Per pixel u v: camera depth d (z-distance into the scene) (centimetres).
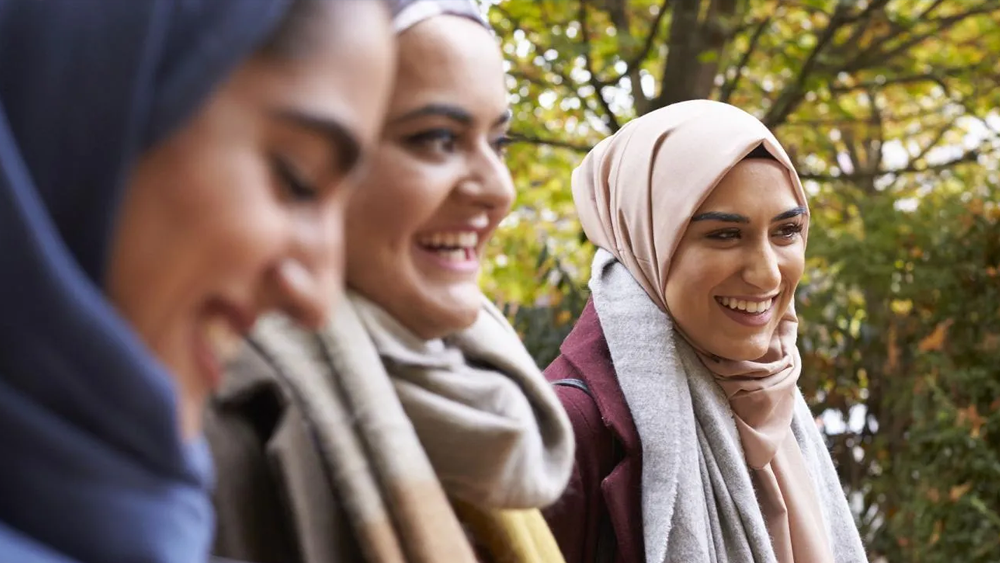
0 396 53
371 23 60
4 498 54
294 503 109
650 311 213
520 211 648
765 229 208
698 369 213
